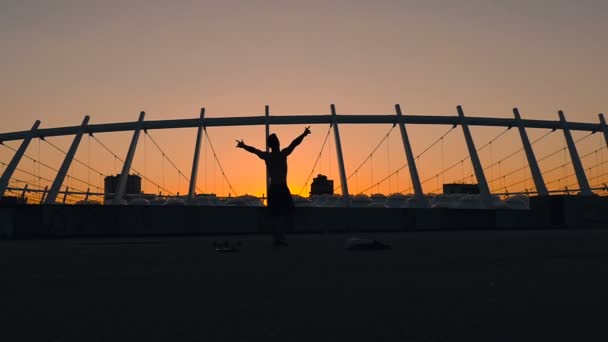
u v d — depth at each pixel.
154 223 19.92
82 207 19.16
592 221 25.16
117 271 6.77
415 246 10.61
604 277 5.77
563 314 3.91
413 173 44.59
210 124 46.22
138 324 3.70
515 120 49.91
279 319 3.83
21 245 13.27
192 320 3.82
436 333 3.40
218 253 9.63
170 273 6.49
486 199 44.16
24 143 47.28
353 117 47.41
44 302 4.55
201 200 43.47
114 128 46.44
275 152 11.62
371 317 3.87
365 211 22.36
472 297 4.62
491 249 9.70
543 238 13.48
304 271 6.54
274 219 11.42
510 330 3.45
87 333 3.46
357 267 6.91
